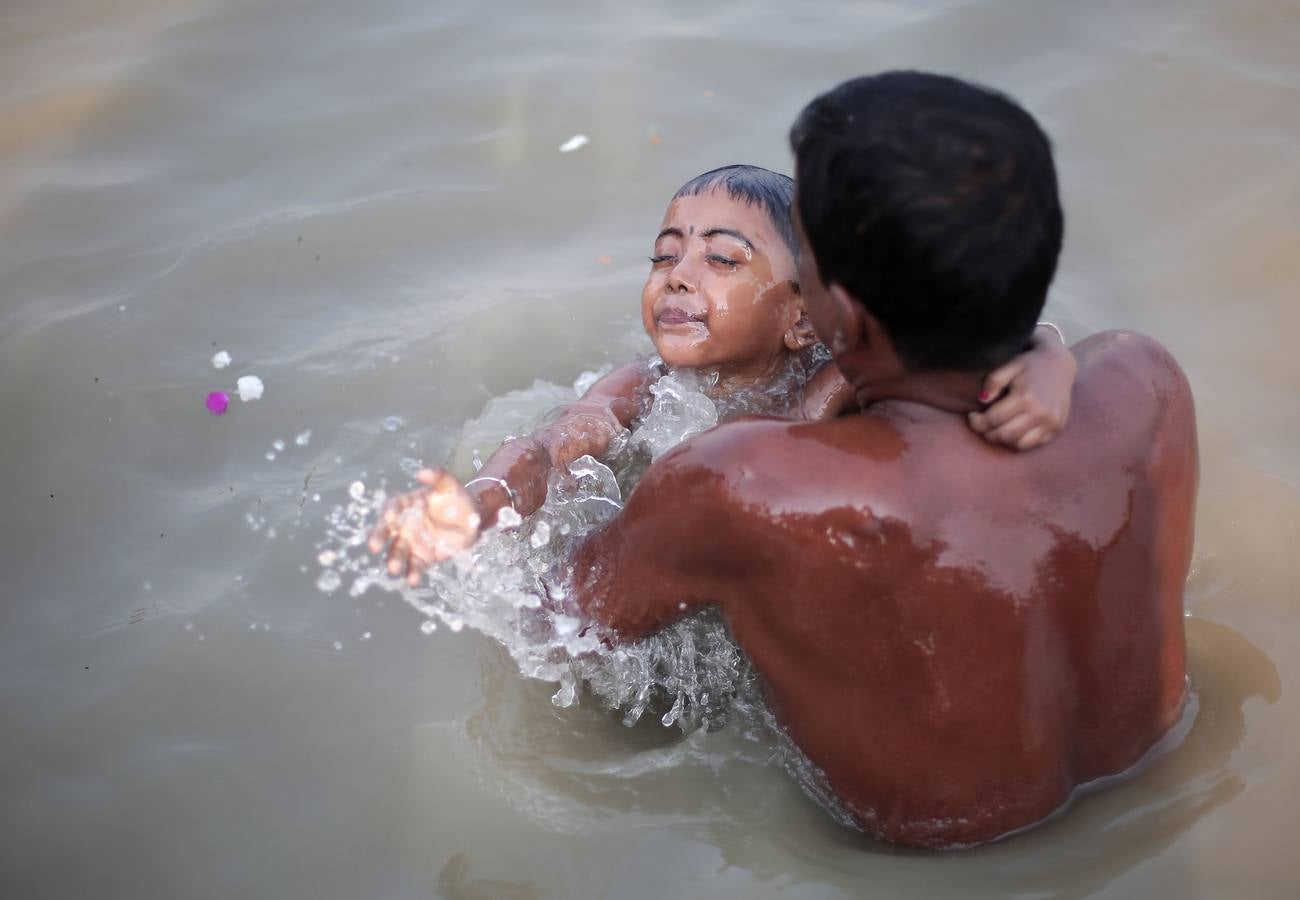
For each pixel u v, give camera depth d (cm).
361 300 298
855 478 145
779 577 150
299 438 259
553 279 304
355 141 350
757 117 350
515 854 180
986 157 135
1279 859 165
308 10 406
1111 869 165
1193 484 163
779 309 231
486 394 271
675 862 178
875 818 168
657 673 201
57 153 343
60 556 232
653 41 384
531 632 192
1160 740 175
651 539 162
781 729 174
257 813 187
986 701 151
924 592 145
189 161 342
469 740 198
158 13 403
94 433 258
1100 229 307
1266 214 304
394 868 179
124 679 208
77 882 178
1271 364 266
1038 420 147
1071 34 372
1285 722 184
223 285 299
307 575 228
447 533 172
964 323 141
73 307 290
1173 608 163
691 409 237
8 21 399
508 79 371
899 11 390
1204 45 364
